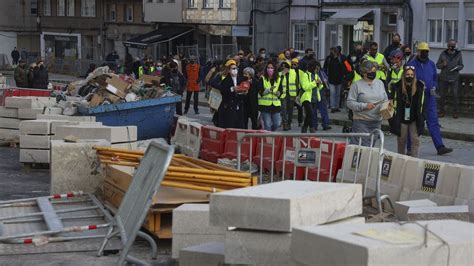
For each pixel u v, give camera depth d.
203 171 10.26
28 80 35.34
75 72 68.12
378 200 10.41
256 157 14.25
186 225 8.87
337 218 7.10
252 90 20.62
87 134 14.92
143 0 63.34
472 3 34.88
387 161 11.40
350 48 42.88
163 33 60.19
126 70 50.50
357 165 11.68
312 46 45.91
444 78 26.02
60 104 20.48
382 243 5.61
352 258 5.58
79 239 9.88
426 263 5.64
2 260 9.15
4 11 81.44
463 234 5.96
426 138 22.52
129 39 63.72
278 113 21.27
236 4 53.62
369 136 11.20
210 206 6.96
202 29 57.59
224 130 15.93
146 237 9.37
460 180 10.38
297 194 6.88
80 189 12.45
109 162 11.95
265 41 49.97
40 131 16.81
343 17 42.44
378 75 21.98
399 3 38.62
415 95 15.11
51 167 12.45
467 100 26.19
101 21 72.06
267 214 6.74
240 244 6.87
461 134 22.17
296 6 47.06
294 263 6.09
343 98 29.03
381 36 40.25
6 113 20.52
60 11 77.44
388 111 13.80
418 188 10.91
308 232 5.95
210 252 7.88
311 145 12.67
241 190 7.13
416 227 6.12
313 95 23.41
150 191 7.68
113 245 9.62
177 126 18.22
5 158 18.52
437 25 36.84
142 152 12.05
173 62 30.25
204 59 51.12
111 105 20.41
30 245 9.70
